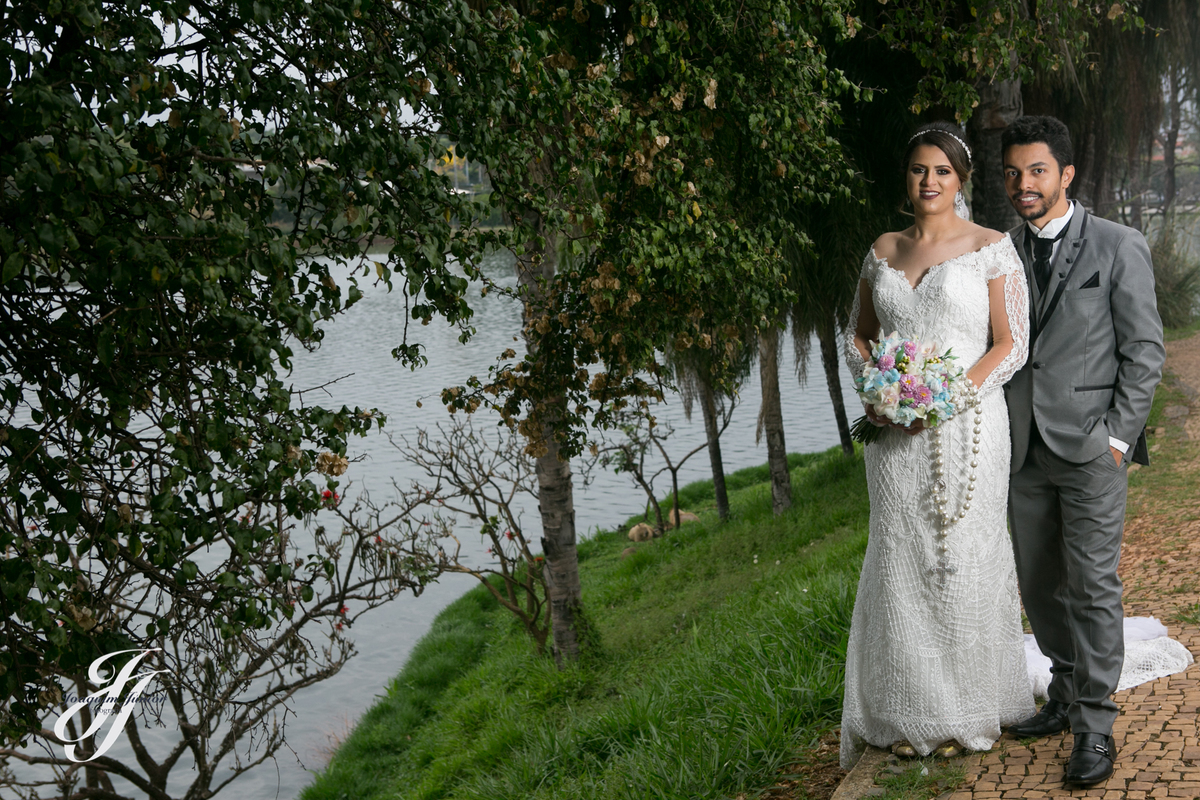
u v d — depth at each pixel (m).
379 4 3.22
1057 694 3.18
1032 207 3.04
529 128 3.90
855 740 3.35
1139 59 13.40
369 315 69.06
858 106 9.95
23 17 2.27
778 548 12.61
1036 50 7.04
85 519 2.83
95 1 2.24
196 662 3.90
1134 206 23.80
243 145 2.84
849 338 3.49
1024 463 3.12
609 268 5.09
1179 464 8.25
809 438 28.53
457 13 3.30
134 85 2.41
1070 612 2.91
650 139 4.85
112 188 2.21
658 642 10.05
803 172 5.84
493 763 8.27
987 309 3.06
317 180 3.00
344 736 12.16
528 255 6.03
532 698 9.54
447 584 18.42
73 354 2.78
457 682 12.98
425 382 38.50
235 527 2.80
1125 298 2.90
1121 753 2.92
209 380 2.86
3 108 2.16
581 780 5.33
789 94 5.42
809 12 5.62
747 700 4.50
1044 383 3.01
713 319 6.17
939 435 3.04
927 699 3.09
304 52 3.05
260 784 11.14
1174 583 4.76
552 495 10.09
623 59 5.20
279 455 2.78
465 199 3.38
